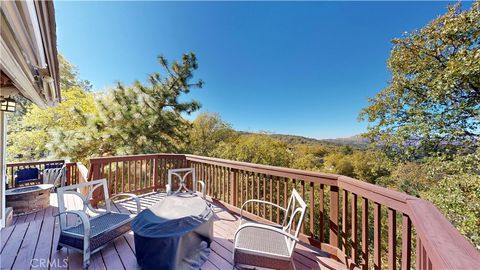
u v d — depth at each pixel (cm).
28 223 291
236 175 372
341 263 227
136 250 191
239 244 196
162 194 472
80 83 1539
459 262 64
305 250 253
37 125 977
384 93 826
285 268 180
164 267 179
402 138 736
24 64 151
